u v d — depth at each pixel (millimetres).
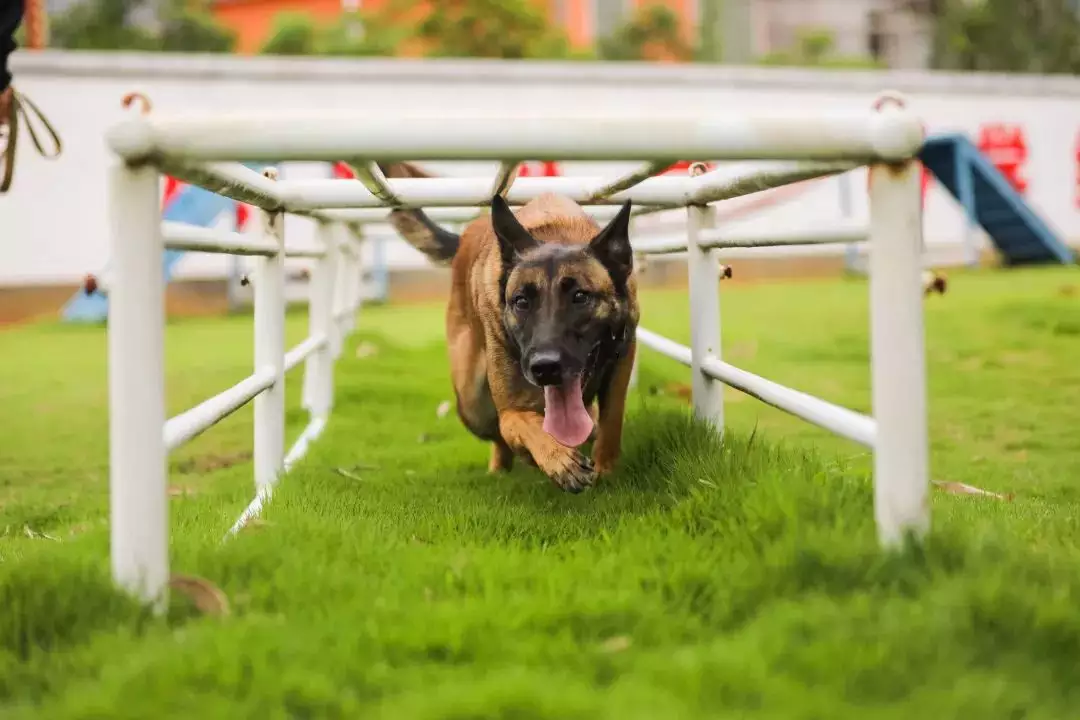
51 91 15883
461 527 3396
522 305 3689
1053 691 1894
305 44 23016
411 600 2471
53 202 16078
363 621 2297
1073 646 2059
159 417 2461
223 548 2828
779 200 19312
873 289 2492
